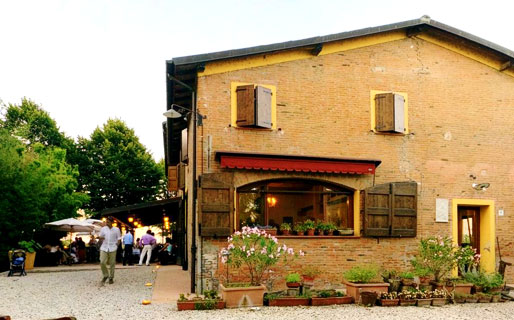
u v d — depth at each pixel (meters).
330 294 10.48
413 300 10.31
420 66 13.78
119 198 36.59
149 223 28.70
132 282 13.78
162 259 20.92
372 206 12.65
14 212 20.45
